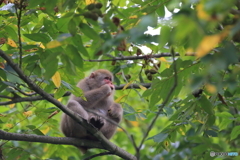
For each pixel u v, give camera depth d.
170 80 11.12
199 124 13.27
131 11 11.26
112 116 12.82
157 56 13.80
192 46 6.12
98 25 8.34
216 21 5.90
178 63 10.80
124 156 12.10
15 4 9.83
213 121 12.09
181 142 16.03
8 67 11.23
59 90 11.12
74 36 8.50
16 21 11.46
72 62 8.56
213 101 11.88
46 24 10.49
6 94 12.64
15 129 15.74
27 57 10.18
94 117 11.48
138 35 7.40
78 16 8.41
